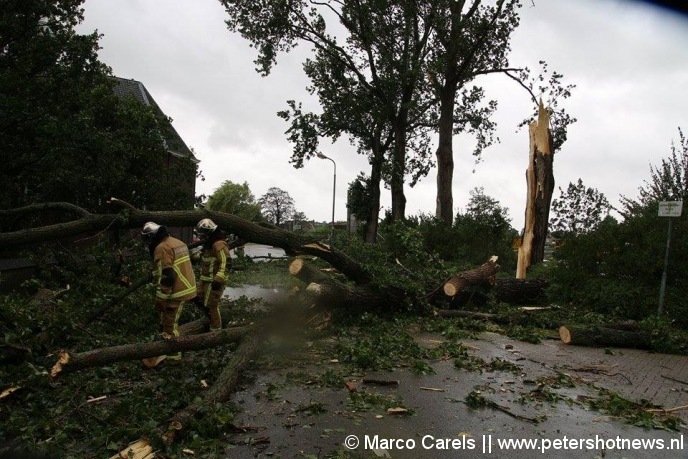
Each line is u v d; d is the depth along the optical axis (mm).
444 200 24969
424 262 11750
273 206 97312
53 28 10586
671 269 11109
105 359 5059
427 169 34094
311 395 5441
